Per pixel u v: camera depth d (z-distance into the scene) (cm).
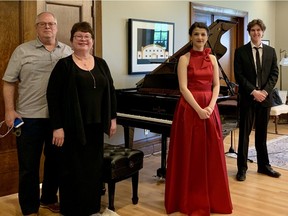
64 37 398
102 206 335
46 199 326
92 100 283
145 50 500
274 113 625
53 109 279
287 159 484
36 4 367
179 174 317
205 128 309
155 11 512
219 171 314
